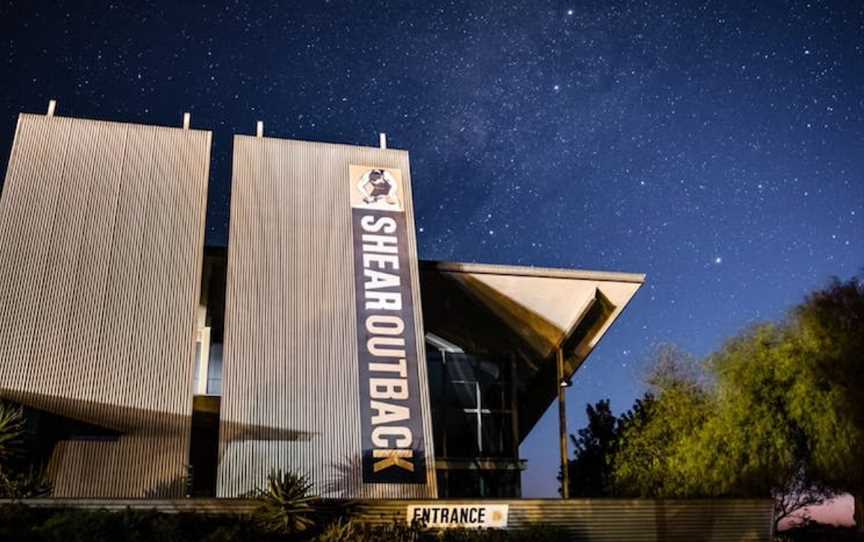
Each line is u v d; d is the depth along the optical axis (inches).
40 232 1003.9
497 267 1189.7
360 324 1032.2
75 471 879.7
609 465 1504.7
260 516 804.6
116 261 1007.6
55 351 933.2
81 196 1043.9
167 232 1046.4
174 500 814.5
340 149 1182.9
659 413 1368.1
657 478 1304.1
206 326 1179.3
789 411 1089.4
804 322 1113.4
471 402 1314.0
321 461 925.2
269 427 932.6
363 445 947.3
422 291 1218.0
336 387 978.7
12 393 899.4
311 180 1140.5
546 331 1298.0
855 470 1029.2
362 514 874.1
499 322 1284.4
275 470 906.7
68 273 983.6
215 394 1111.0
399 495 924.0
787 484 1127.6
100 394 924.0
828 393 1054.4
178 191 1082.7
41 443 888.3
